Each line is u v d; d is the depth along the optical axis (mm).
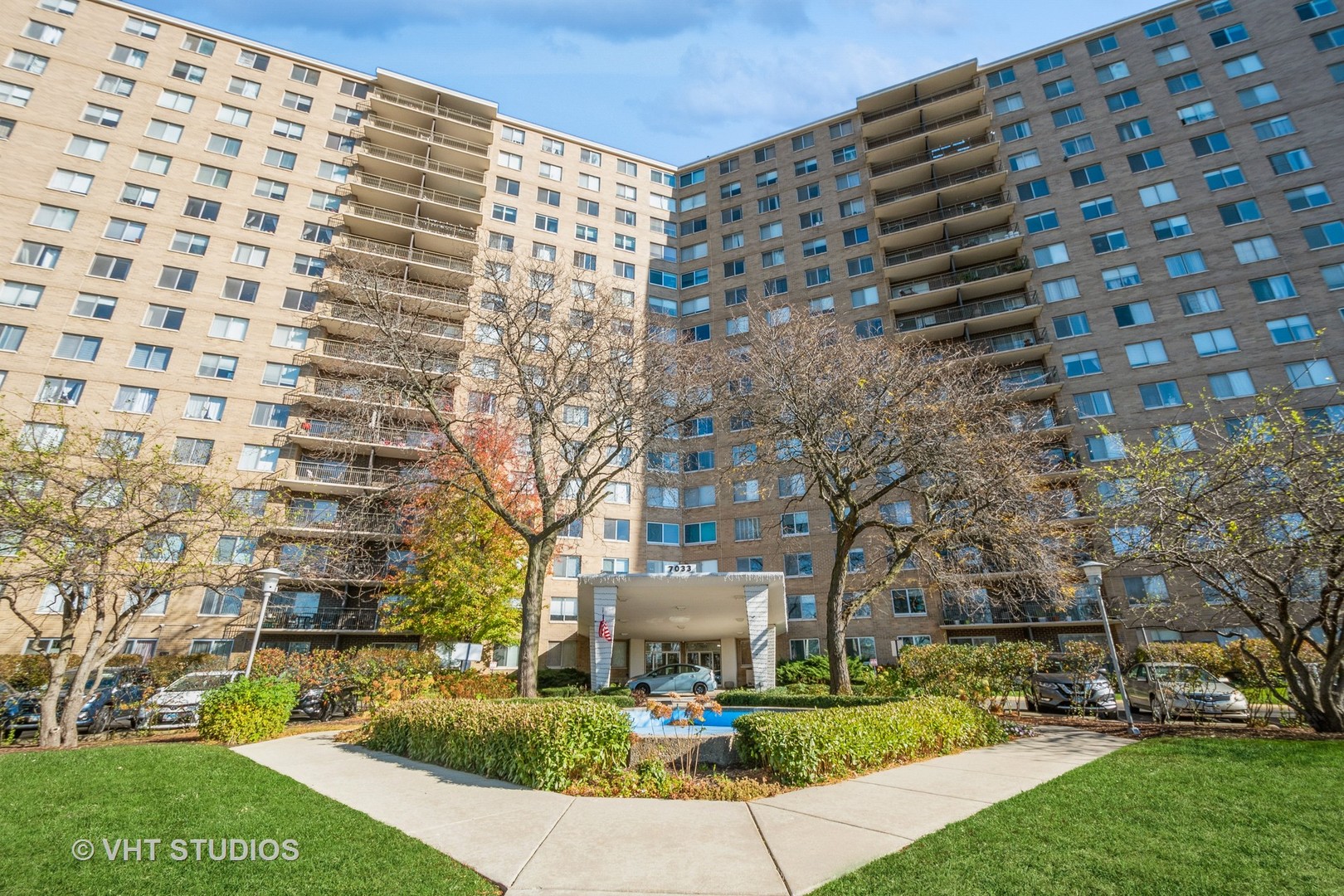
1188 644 22891
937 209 42656
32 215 33125
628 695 20062
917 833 6520
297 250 37969
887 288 41969
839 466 18750
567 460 19516
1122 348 35062
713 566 40000
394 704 12578
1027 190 40469
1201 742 10648
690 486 42219
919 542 17422
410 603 27297
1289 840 5836
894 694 16641
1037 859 5477
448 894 5000
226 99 39469
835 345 19391
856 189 45844
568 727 8938
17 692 20500
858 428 17734
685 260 50062
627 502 40812
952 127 42344
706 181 51938
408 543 27281
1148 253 36281
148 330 33469
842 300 43062
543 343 20500
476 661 32656
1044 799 7379
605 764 9047
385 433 24266
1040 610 31953
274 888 4969
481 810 7531
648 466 23047
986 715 12648
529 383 19734
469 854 6004
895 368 18156
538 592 17906
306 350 36125
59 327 31891
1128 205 37688
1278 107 36219
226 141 38625
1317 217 33500
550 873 5531
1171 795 7391
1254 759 9039
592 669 21875
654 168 52688
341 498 33469
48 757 9672
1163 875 5090
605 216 49000
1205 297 34344
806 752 8977
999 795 7977
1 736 14281
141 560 14906
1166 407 33125
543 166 48156
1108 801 7195
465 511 24828
